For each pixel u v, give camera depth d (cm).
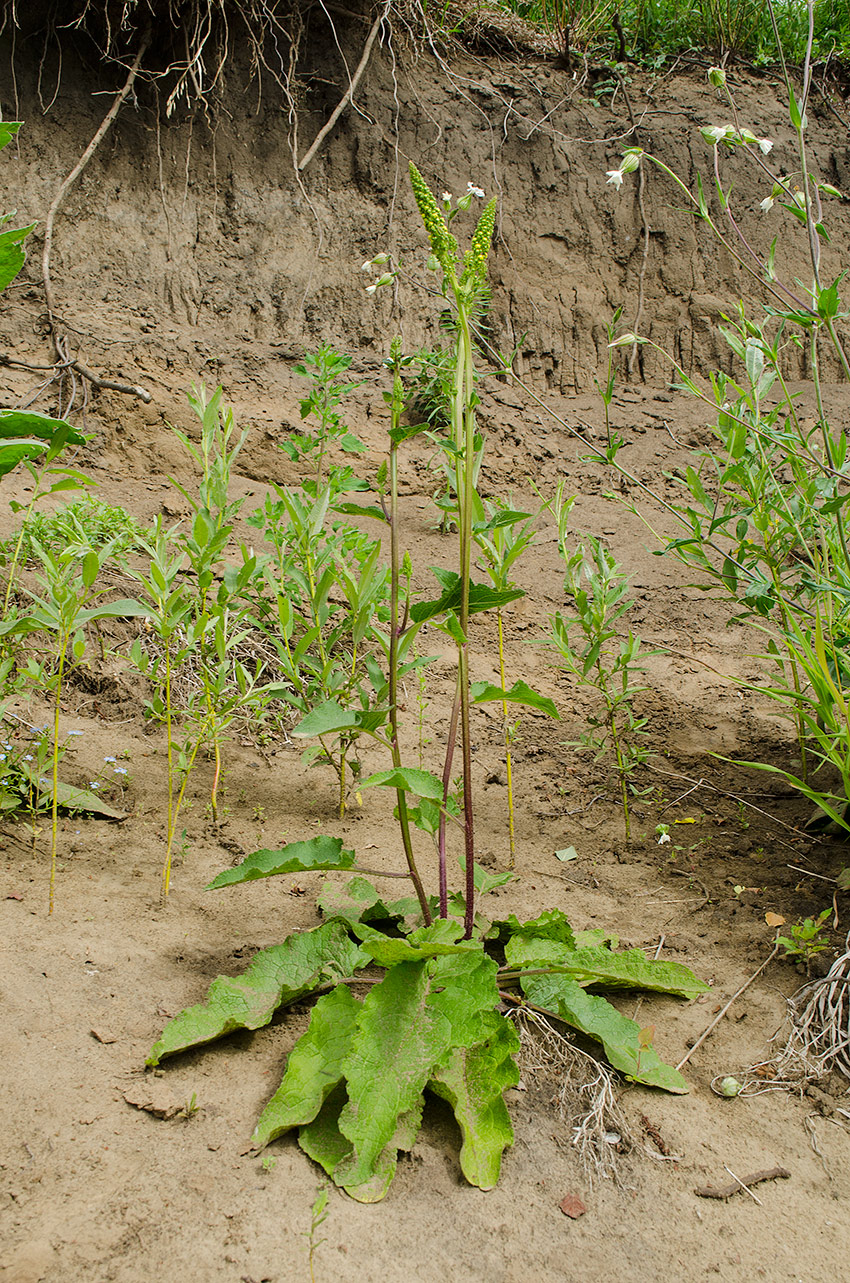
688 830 327
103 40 605
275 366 582
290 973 216
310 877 278
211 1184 169
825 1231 176
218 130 631
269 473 527
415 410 589
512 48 764
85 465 486
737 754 384
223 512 279
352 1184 171
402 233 658
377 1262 158
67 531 329
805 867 300
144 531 386
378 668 238
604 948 234
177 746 329
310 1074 188
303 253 632
